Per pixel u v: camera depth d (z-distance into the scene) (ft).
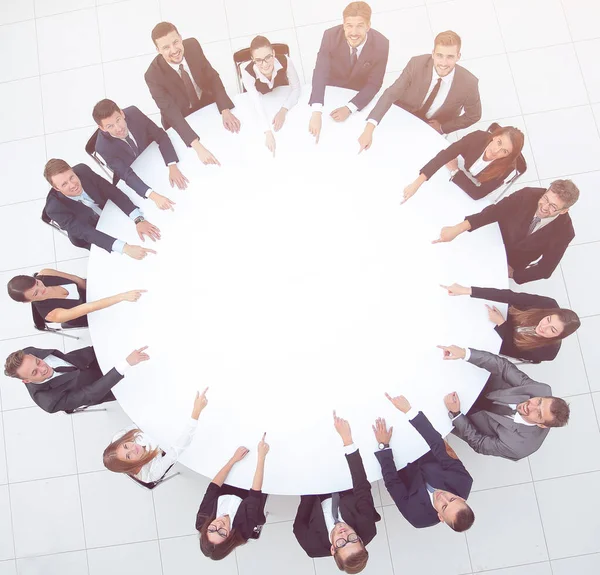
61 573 11.14
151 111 12.55
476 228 9.09
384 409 8.60
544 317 8.73
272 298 8.99
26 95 12.77
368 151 9.50
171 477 10.59
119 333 9.00
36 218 12.31
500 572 10.89
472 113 10.27
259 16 12.85
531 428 8.75
